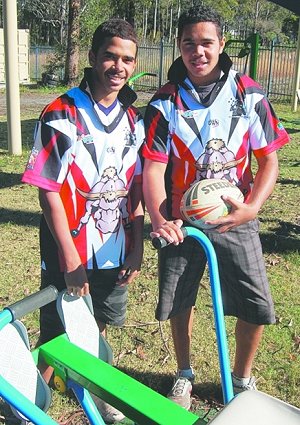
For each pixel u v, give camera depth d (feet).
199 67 8.21
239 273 9.00
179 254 9.06
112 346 12.14
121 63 7.86
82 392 7.32
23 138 35.53
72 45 74.28
